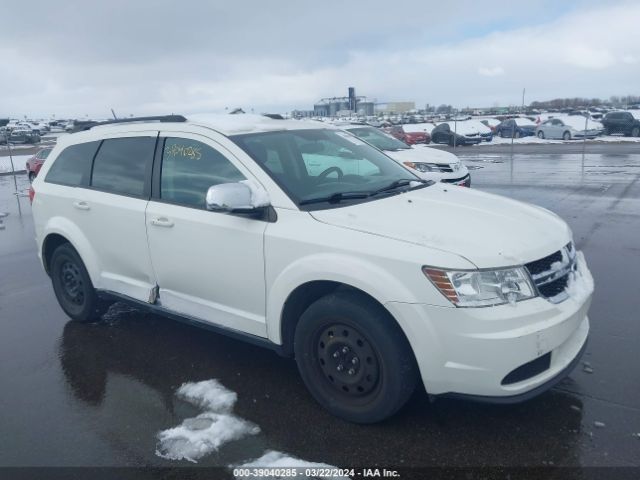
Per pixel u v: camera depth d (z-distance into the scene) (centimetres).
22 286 705
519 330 307
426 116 6206
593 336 463
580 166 1822
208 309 425
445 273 310
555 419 350
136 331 533
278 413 375
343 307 342
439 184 469
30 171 2155
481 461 316
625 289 571
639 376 396
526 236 346
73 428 371
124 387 423
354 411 353
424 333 315
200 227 411
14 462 337
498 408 367
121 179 484
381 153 509
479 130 3491
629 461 309
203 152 427
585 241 775
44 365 469
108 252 493
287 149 431
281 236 367
